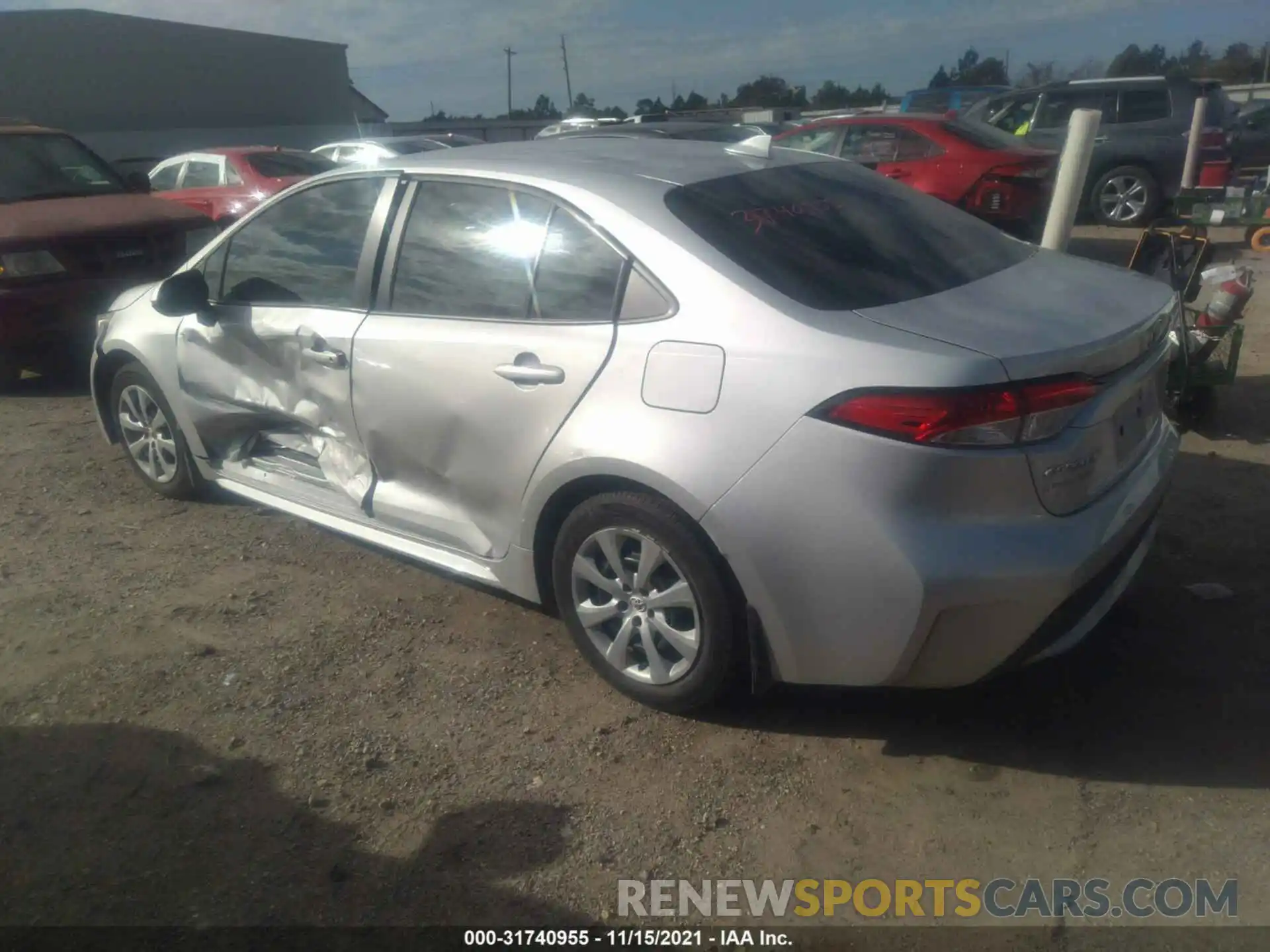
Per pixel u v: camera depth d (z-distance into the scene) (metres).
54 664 3.91
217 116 35.06
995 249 3.73
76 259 7.21
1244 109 17.53
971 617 2.87
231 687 3.73
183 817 3.09
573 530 3.43
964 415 2.76
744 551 3.02
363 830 3.02
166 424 5.18
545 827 3.01
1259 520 4.67
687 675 3.31
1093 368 2.93
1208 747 3.23
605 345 3.31
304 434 4.51
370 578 4.52
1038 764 3.19
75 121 31.64
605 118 24.89
